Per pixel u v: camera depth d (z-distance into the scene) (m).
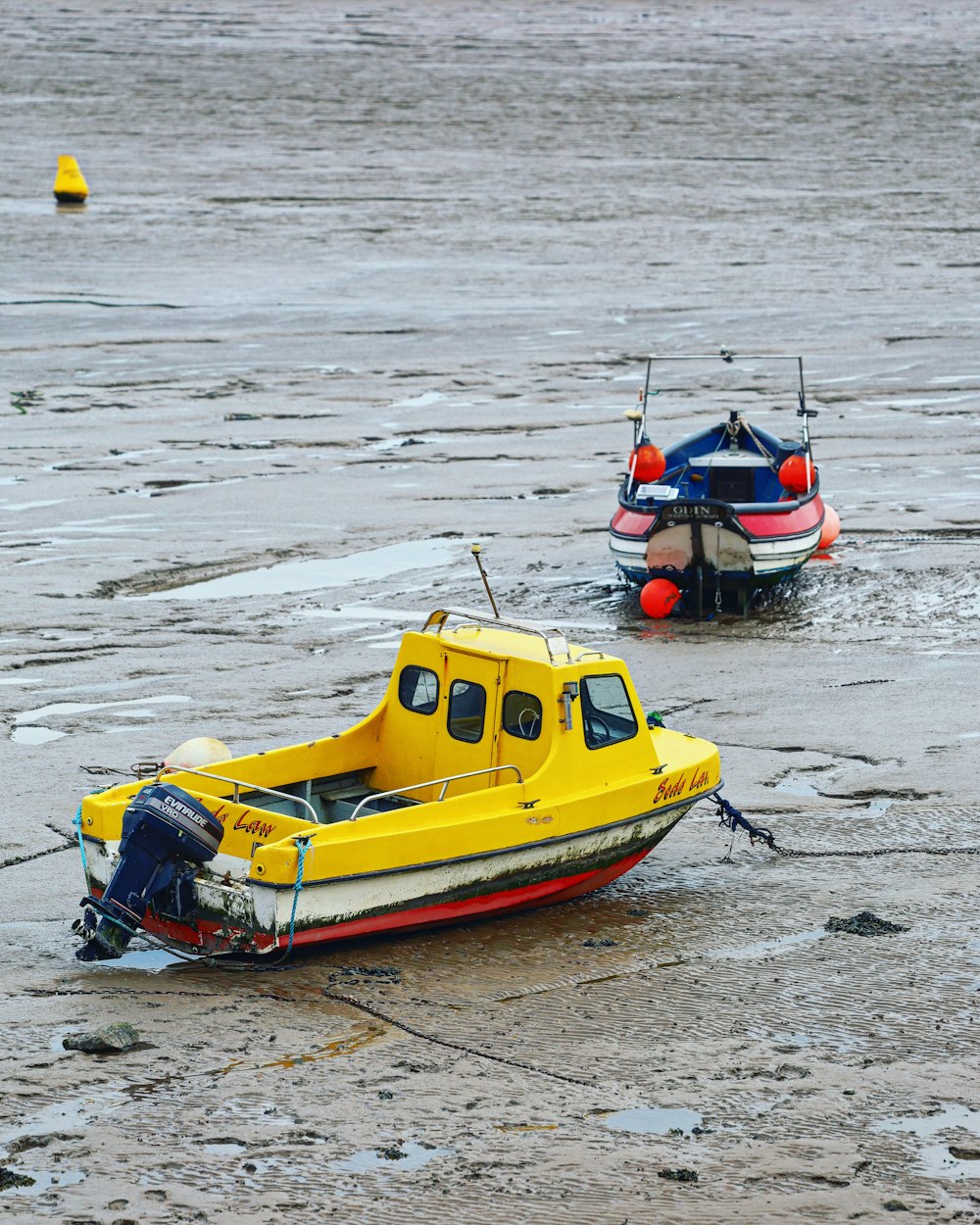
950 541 59.72
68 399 83.69
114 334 98.81
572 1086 22.78
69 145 176.12
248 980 26.56
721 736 40.25
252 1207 19.56
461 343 97.25
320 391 85.94
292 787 30.53
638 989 26.31
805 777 37.38
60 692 43.41
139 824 26.22
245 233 131.25
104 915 26.56
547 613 52.28
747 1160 20.75
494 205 144.38
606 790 29.55
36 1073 22.92
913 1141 21.33
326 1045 24.03
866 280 115.31
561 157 173.12
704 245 128.00
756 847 33.31
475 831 27.66
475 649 29.92
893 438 75.88
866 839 33.50
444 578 55.66
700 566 51.50
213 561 57.28
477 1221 19.31
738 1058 23.73
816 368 91.06
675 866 32.34
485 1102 22.27
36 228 131.12
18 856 32.19
